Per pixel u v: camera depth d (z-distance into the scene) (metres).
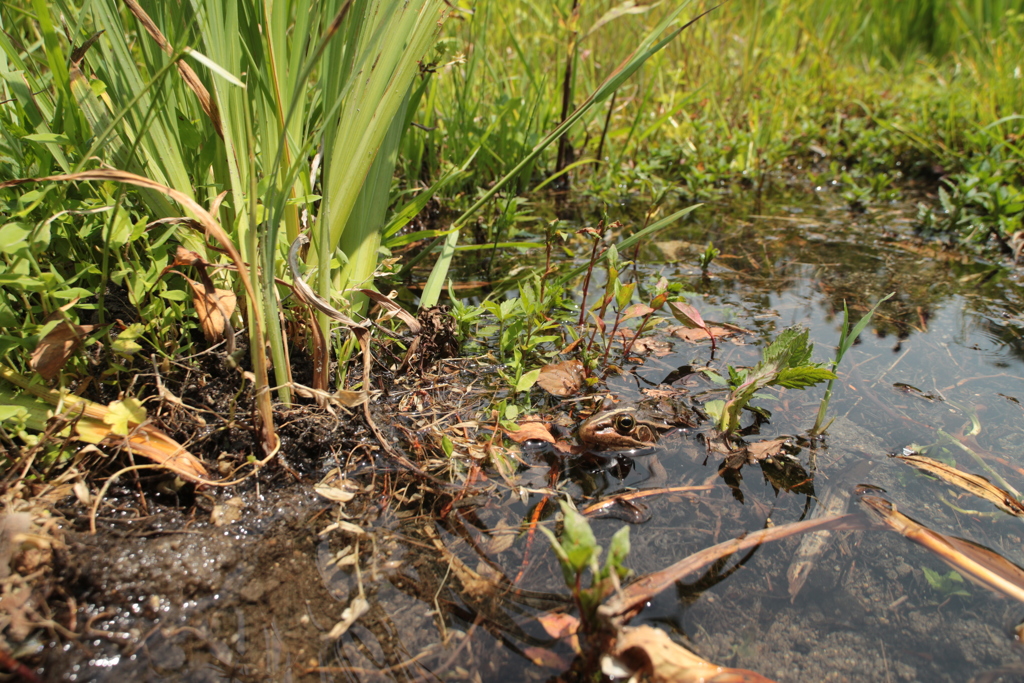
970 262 0.45
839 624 0.22
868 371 0.33
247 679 0.20
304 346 0.30
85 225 0.27
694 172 0.57
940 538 0.24
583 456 0.28
